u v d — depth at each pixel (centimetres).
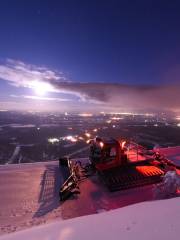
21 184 955
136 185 861
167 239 296
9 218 670
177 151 1562
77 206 748
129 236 320
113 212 445
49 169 1180
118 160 932
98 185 929
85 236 341
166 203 458
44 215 690
